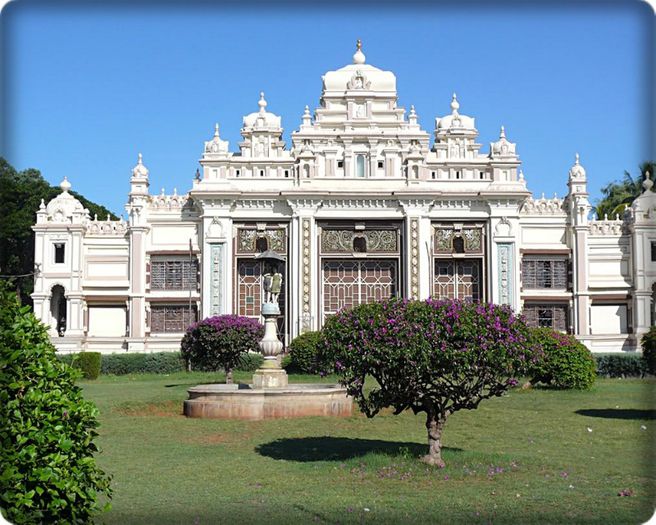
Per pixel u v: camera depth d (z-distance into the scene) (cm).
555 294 5294
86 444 977
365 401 1612
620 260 5350
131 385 3578
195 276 5244
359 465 1558
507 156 5288
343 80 5675
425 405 1568
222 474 1512
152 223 5288
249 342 3331
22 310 1002
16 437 909
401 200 5188
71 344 5031
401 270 5203
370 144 5431
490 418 2281
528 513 1211
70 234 5188
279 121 5578
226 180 5228
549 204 5381
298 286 5122
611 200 7069
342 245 5225
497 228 5219
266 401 2278
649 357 2533
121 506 1268
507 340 1509
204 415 2284
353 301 5228
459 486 1388
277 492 1359
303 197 5166
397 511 1225
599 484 1407
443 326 1502
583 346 3200
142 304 5191
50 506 909
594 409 2495
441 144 5634
